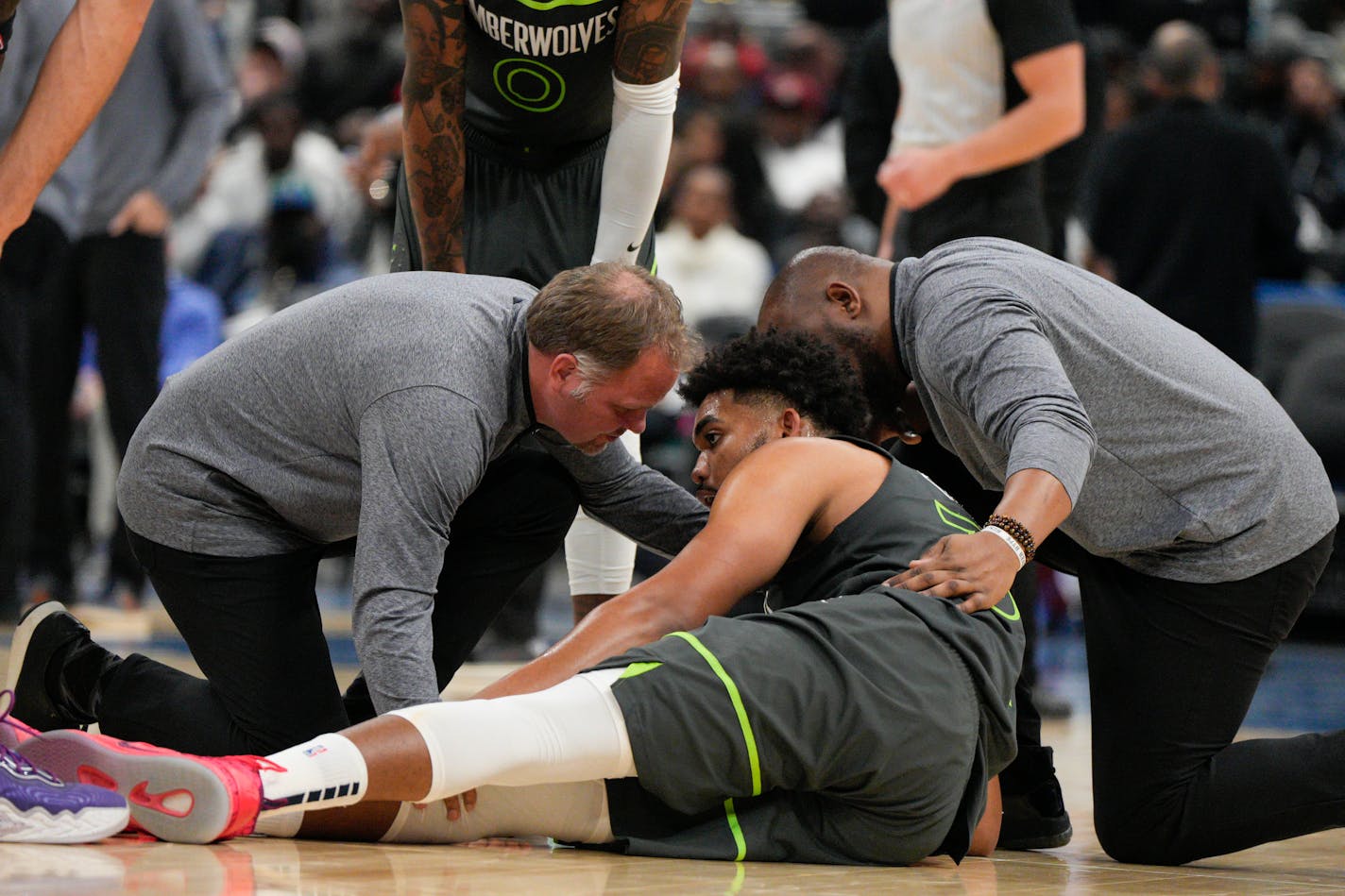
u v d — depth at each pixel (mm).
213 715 9930
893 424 10297
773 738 8375
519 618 19812
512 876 7680
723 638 8461
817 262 10133
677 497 10320
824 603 8703
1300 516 9742
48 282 21672
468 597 10281
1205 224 22812
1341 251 34188
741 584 8883
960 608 8719
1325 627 29672
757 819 8742
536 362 8945
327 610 28281
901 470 9469
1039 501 8609
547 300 8859
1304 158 36094
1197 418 9633
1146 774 9828
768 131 42094
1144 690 9859
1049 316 9477
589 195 11906
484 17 11133
